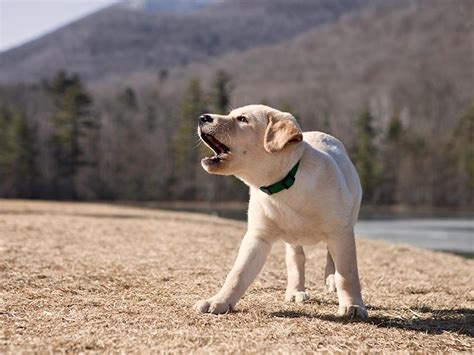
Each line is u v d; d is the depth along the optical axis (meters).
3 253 8.08
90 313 5.19
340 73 134.75
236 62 160.62
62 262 7.68
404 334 4.89
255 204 5.34
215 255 8.81
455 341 4.76
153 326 4.78
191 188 55.47
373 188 56.28
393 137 60.72
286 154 5.08
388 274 8.10
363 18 175.75
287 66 149.88
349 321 5.19
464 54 119.06
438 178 57.25
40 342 4.32
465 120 62.12
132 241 10.23
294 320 5.13
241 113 5.19
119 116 66.31
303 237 5.37
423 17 154.25
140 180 56.16
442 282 7.63
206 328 4.75
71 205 23.20
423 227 28.44
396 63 128.25
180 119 59.72
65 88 58.91
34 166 50.72
